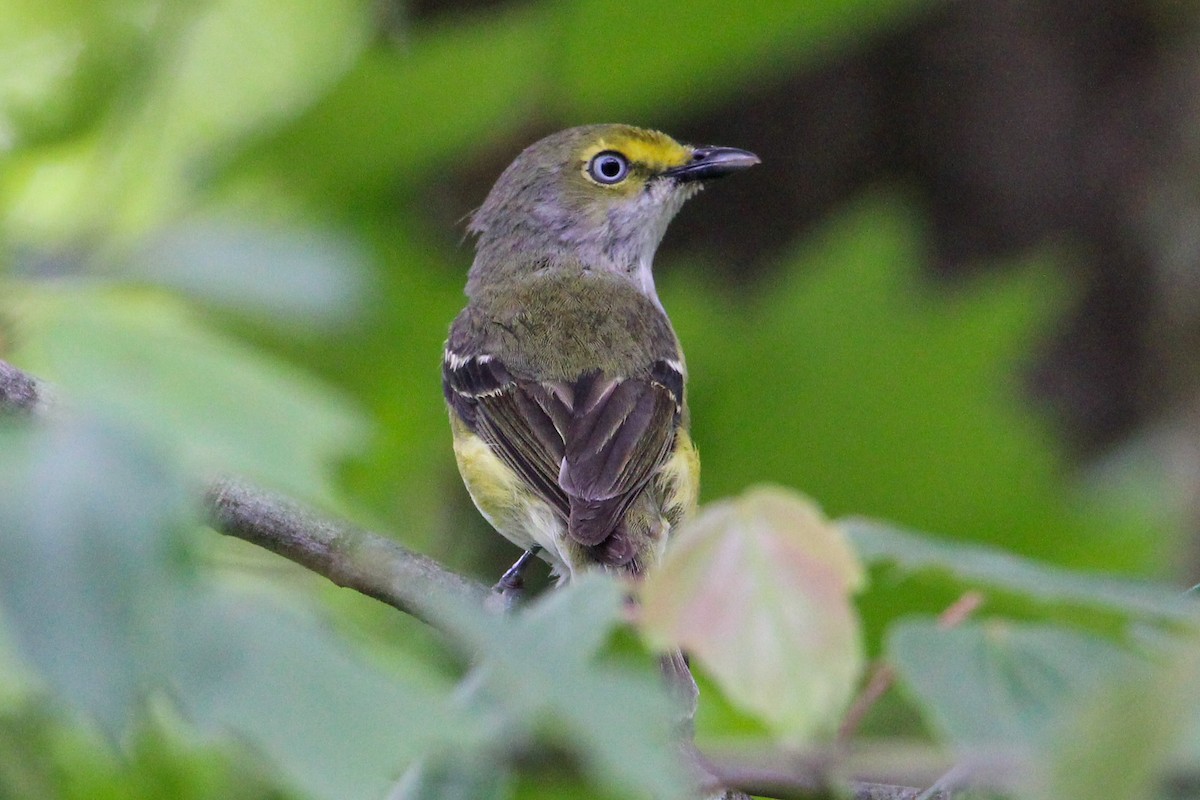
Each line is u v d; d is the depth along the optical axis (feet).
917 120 45.52
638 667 11.26
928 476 40.16
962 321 39.96
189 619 9.39
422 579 24.00
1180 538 41.96
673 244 46.44
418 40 37.06
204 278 22.71
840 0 35.42
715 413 40.98
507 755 12.05
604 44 36.04
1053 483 40.88
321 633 10.09
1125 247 44.98
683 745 14.21
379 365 40.27
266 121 36.83
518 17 35.09
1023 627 13.66
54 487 9.34
